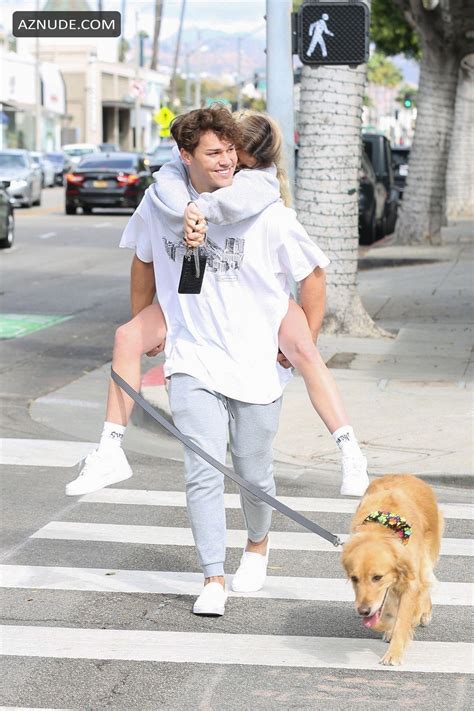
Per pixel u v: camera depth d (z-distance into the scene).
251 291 6.11
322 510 8.72
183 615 6.48
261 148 6.18
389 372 13.34
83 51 101.38
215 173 6.02
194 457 6.24
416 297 20.12
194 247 5.91
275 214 6.01
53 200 51.78
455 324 16.95
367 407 11.60
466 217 42.31
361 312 15.91
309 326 6.29
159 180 6.13
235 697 5.38
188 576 7.19
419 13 27.48
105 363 14.94
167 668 5.72
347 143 15.47
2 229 28.50
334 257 15.69
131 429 11.60
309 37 12.95
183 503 8.91
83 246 29.98
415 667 5.74
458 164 42.88
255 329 6.16
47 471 9.84
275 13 12.95
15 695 5.40
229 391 6.16
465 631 6.26
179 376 6.25
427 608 6.22
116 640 6.10
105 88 104.44
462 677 5.62
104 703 5.31
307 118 15.54
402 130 124.19
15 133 78.38
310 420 11.20
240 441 6.32
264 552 6.84
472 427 10.82
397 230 30.08
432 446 10.23
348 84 15.36
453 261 26.12
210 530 6.32
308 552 7.68
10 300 20.44
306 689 5.46
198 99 104.81
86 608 6.59
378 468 9.66
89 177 40.88
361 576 5.12
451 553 7.67
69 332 17.27
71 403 12.59
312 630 6.26
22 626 6.31
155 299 6.83
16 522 8.36
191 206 5.84
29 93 80.44
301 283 6.23
